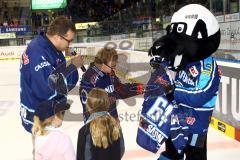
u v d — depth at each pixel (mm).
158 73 2082
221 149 4238
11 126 5637
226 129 4766
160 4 13852
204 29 2367
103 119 2062
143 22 14148
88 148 2123
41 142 2061
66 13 21953
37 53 2318
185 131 2389
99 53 2100
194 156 2531
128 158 3928
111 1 22547
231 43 5543
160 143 2193
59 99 2004
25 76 2371
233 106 4562
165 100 2104
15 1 23297
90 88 2076
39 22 21859
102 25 15656
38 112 2057
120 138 2180
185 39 2367
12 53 18203
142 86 2031
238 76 4383
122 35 14039
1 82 10734
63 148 2059
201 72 2373
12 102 7660
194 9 2438
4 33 19094
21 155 4297
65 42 2389
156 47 2375
